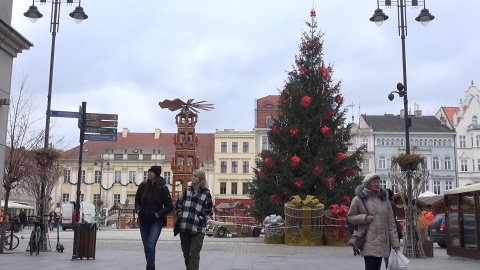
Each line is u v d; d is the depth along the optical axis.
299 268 13.07
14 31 13.07
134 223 57.91
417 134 75.44
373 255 7.07
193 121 51.59
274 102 84.75
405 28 18.94
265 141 81.94
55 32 19.12
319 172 27.88
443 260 16.14
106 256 16.14
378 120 78.62
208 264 13.95
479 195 15.28
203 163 83.00
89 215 50.53
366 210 7.18
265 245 24.89
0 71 12.97
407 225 17.19
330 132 29.16
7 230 21.41
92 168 86.06
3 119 13.14
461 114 76.25
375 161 74.94
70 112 16.28
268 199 29.22
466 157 74.75
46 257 15.23
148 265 9.40
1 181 13.03
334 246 24.28
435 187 74.44
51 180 18.02
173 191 50.31
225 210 55.12
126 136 91.06
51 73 18.75
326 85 30.41
